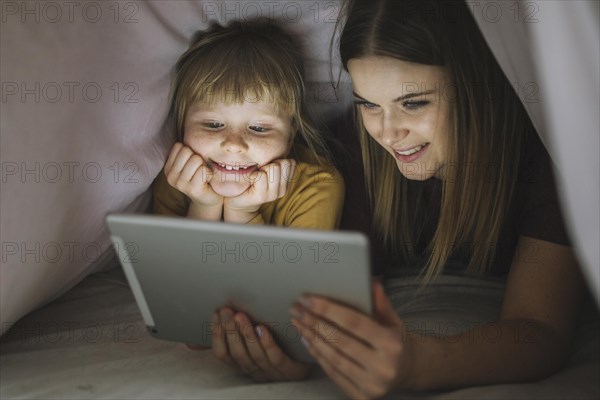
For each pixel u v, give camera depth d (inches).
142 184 43.5
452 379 35.5
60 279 42.4
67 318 43.9
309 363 37.2
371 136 45.8
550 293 39.8
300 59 47.8
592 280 32.7
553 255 40.3
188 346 40.3
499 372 36.2
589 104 31.5
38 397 34.3
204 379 36.8
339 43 44.6
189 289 35.9
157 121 44.1
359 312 33.5
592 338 41.5
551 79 30.7
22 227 38.4
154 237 34.4
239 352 36.6
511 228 44.8
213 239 33.6
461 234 45.7
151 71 43.1
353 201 49.3
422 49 40.5
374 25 40.8
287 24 46.7
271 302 34.8
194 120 45.9
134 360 38.3
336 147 50.9
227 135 45.8
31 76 38.7
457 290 45.1
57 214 39.7
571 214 32.3
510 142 43.1
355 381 34.1
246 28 46.2
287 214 48.6
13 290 38.4
